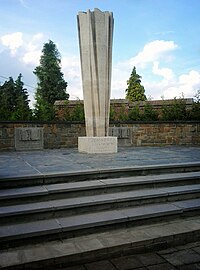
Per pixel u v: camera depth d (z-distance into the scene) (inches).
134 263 124.2
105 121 344.2
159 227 152.6
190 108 537.6
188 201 183.2
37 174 183.5
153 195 176.9
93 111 338.3
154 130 481.7
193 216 170.9
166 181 199.0
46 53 1469.0
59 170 199.2
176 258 129.0
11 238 128.0
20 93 1343.5
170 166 222.8
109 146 338.3
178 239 143.3
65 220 147.7
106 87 338.3
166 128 485.7
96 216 153.5
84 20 326.3
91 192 177.5
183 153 332.8
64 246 129.5
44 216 150.2
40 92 1406.3
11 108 497.0
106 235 142.2
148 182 193.0
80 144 355.6
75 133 440.8
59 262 119.9
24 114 454.3
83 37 329.4
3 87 1314.0
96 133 341.4
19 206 153.1
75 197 172.4
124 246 131.7
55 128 426.3
